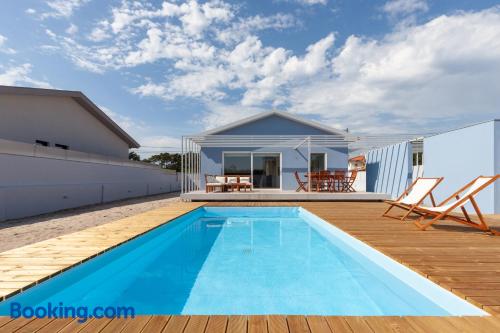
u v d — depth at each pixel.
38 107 13.06
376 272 3.87
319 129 14.38
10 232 5.96
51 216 8.41
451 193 9.12
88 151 16.58
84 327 2.03
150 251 4.98
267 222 7.80
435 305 2.73
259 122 14.40
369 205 9.58
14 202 8.00
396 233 4.92
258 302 2.98
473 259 3.42
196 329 1.99
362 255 4.36
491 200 7.60
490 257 3.50
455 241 4.33
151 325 2.04
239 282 3.53
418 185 6.62
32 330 2.00
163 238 5.99
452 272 2.98
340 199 11.09
